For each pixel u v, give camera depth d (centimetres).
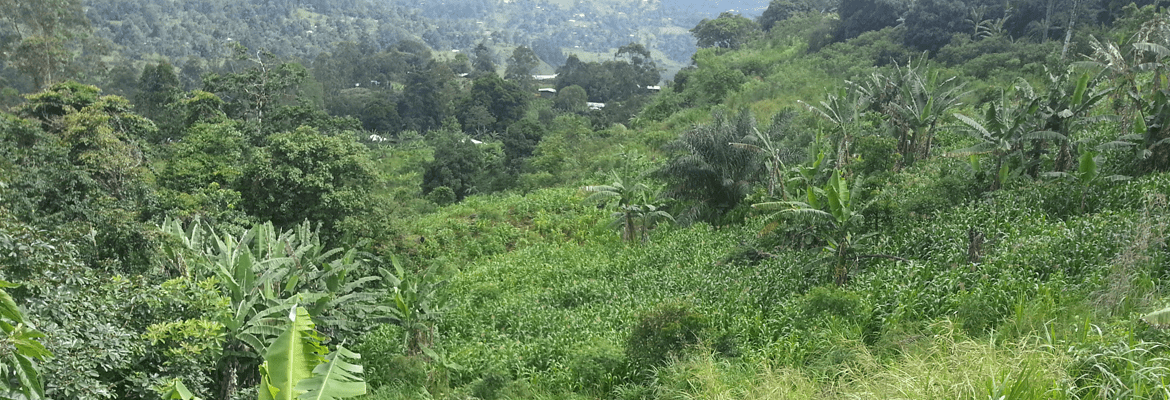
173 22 17112
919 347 983
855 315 1235
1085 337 809
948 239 1492
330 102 9256
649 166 3625
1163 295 972
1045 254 1243
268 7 19700
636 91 11675
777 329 1314
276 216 2467
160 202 2050
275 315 1447
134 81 8550
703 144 2462
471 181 5244
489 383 1304
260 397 588
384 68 12138
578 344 1471
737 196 2469
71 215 1552
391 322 1641
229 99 4306
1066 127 1677
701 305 1576
